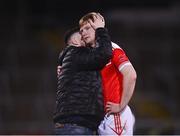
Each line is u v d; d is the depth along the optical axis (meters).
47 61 85.75
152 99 71.69
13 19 99.31
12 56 86.31
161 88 76.31
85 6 103.50
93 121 15.02
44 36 95.94
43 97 69.50
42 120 63.00
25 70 80.00
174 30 100.00
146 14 102.75
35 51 88.56
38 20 101.12
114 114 15.90
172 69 84.56
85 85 15.14
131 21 101.38
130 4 104.25
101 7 103.50
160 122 43.62
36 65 84.06
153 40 95.94
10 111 64.88
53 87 74.00
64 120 14.95
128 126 16.02
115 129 15.90
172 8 104.38
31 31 98.12
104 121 15.95
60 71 15.73
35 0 102.00
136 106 69.12
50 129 48.31
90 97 15.09
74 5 103.25
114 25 99.56
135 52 90.44
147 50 91.00
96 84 15.27
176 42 95.44
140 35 97.62
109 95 15.75
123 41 94.06
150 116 66.75
